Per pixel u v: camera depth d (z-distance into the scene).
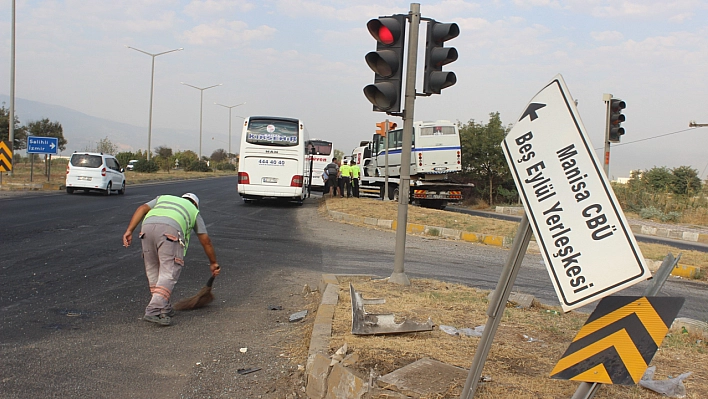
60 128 56.72
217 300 7.34
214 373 4.77
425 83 7.55
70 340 5.46
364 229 16.58
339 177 27.17
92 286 7.70
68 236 12.10
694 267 11.60
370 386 3.82
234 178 60.97
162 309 6.16
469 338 5.29
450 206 31.66
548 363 4.63
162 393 4.32
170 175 53.81
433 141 26.36
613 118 13.90
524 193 2.84
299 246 12.58
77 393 4.25
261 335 5.89
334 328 5.43
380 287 7.48
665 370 4.59
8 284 7.53
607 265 2.56
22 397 4.12
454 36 7.47
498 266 11.18
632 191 30.02
